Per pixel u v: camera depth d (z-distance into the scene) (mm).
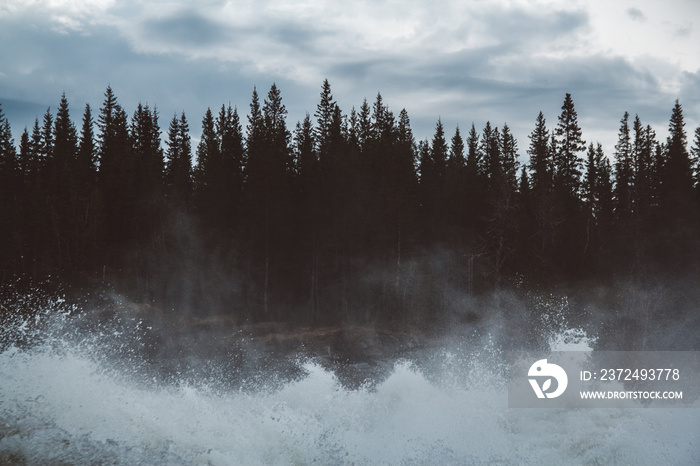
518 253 45906
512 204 48188
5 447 12016
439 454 13586
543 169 63031
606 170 66250
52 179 60844
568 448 13672
